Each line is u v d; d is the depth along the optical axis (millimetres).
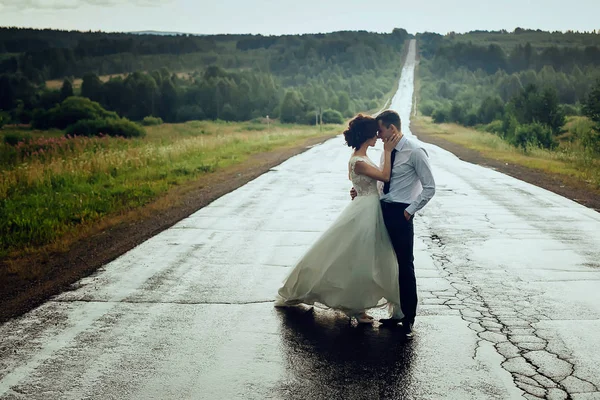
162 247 8734
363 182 5473
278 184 16312
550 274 7156
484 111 84688
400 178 5387
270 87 148625
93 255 8383
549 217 11125
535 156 28578
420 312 5781
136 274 7250
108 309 5902
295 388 4102
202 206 12672
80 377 4297
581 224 10430
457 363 4527
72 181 16844
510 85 173375
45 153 23906
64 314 5758
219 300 6188
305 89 150375
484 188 15383
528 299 6172
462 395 3980
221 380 4238
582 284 6723
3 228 10492
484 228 10062
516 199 13469
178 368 4449
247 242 9016
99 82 146625
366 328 5348
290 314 5742
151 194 14625
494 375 4305
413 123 93250
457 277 7035
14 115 103375
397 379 4242
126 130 55844
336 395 3990
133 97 143750
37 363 4562
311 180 17219
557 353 4719
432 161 24031
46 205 12852
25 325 5445
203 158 24438
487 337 5086
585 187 15617
